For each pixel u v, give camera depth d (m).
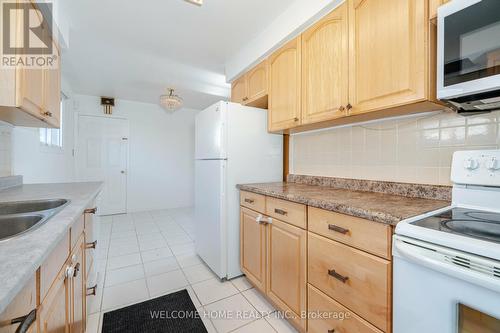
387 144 1.53
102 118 4.20
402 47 1.11
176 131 4.91
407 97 1.10
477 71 0.85
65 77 3.17
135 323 1.47
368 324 0.97
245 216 1.92
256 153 2.14
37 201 1.25
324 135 1.95
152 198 4.70
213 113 2.07
